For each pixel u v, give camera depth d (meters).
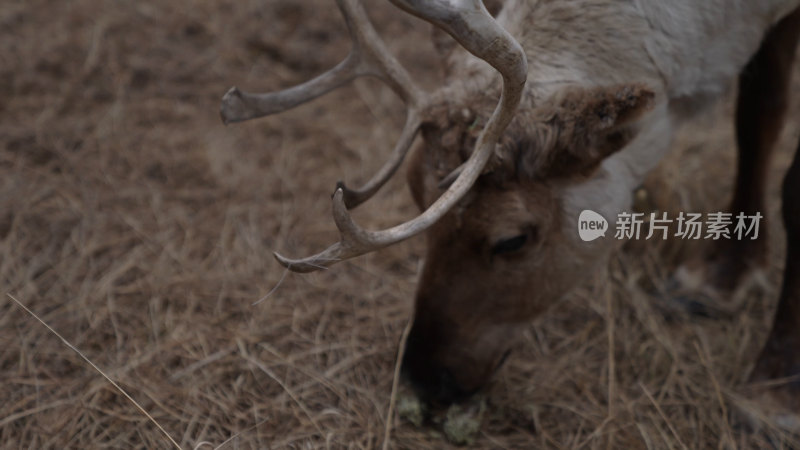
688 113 4.12
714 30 3.78
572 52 3.46
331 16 7.64
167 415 3.80
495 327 3.72
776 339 4.19
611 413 4.01
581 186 3.51
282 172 5.82
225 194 5.53
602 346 4.57
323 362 4.26
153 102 6.39
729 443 3.93
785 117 4.73
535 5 3.52
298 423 3.84
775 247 5.43
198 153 5.89
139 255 4.87
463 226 3.38
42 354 4.09
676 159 6.09
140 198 5.37
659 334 4.64
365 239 2.74
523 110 3.29
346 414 3.91
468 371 3.71
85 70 6.54
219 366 4.12
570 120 3.21
